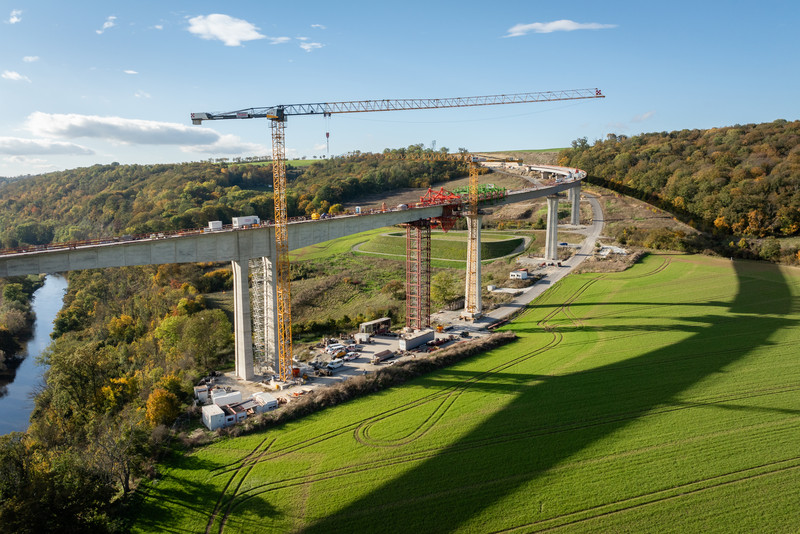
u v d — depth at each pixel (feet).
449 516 164.66
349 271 550.77
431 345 336.90
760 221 577.84
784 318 344.49
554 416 224.53
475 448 202.90
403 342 328.90
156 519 174.50
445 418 229.66
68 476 180.04
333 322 400.26
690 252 556.92
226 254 277.03
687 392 239.09
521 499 170.40
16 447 207.21
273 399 251.19
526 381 266.77
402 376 277.85
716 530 151.74
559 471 183.93
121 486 192.03
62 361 281.33
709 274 471.21
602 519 159.12
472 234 408.87
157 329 378.12
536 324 372.79
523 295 447.42
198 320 338.13
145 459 203.62
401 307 437.99
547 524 158.51
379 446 208.85
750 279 448.24
